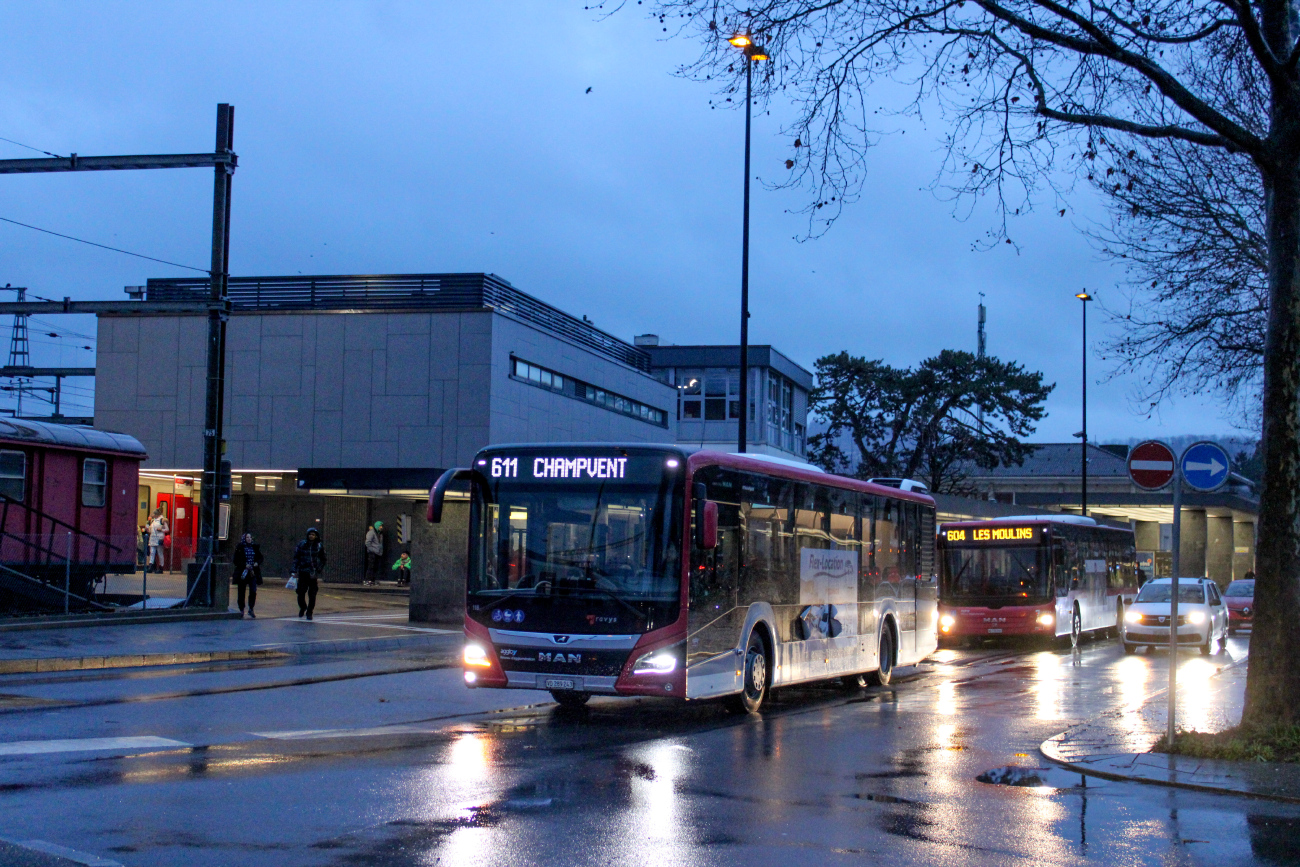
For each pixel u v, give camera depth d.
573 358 42.03
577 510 13.13
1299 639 11.38
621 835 7.51
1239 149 11.91
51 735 10.88
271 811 7.86
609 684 12.63
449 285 38.28
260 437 37.72
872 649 18.42
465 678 13.22
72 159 24.78
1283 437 11.53
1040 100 12.62
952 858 7.26
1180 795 9.52
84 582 26.81
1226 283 21.34
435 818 7.79
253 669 18.58
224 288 26.27
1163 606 27.88
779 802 8.80
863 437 64.75
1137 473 12.08
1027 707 15.81
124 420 38.66
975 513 45.50
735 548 14.11
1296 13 12.52
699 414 59.44
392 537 40.81
